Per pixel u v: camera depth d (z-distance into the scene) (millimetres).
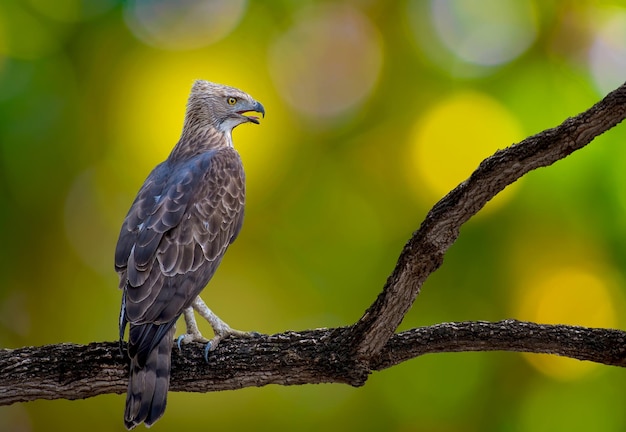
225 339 10375
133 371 9891
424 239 9250
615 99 8789
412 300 9539
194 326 10484
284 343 10133
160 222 10734
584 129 8883
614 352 9711
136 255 10477
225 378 10156
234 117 12695
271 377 10117
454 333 9906
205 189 11227
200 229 10961
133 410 9789
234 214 11422
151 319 10180
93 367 10141
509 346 9859
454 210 9141
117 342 10273
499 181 9062
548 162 9008
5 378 10133
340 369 9969
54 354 10203
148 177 11617
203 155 11750
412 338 9938
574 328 9836
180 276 10570
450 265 13062
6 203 13086
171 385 10195
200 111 12633
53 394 10203
